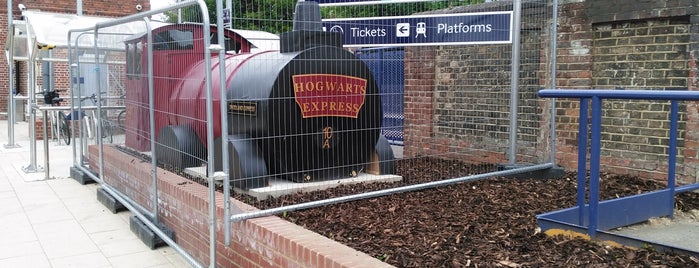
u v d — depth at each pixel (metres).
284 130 5.21
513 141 6.40
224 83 4.06
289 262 3.64
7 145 12.65
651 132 5.95
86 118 9.09
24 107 20.30
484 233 4.12
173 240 5.34
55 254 5.18
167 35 6.31
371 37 6.62
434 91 7.99
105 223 6.18
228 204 4.15
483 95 7.33
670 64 5.74
